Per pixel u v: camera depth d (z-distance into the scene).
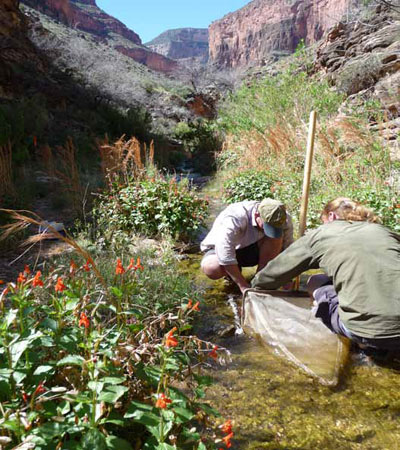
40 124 11.24
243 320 3.06
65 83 17.66
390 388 2.34
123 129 16.33
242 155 9.88
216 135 17.12
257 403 2.22
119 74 24.81
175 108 30.08
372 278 2.31
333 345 2.75
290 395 2.29
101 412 1.51
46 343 1.73
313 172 6.47
